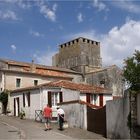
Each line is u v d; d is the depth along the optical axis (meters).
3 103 43.69
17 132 25.00
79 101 27.78
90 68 73.62
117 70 62.53
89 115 26.00
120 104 20.36
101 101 37.44
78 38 74.50
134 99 18.88
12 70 46.78
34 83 49.34
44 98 34.81
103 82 60.09
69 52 76.62
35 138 21.92
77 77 62.16
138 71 19.84
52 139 21.58
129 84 20.00
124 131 19.64
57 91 35.38
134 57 20.44
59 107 30.56
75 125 28.12
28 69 52.47
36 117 34.97
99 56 76.25
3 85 45.62
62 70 58.62
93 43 76.00
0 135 23.23
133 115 18.81
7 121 33.97
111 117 21.73
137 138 18.22
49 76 51.53
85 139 21.84
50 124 30.11
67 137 22.67
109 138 21.92
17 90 39.97
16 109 40.22
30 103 36.94
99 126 24.27
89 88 38.00
